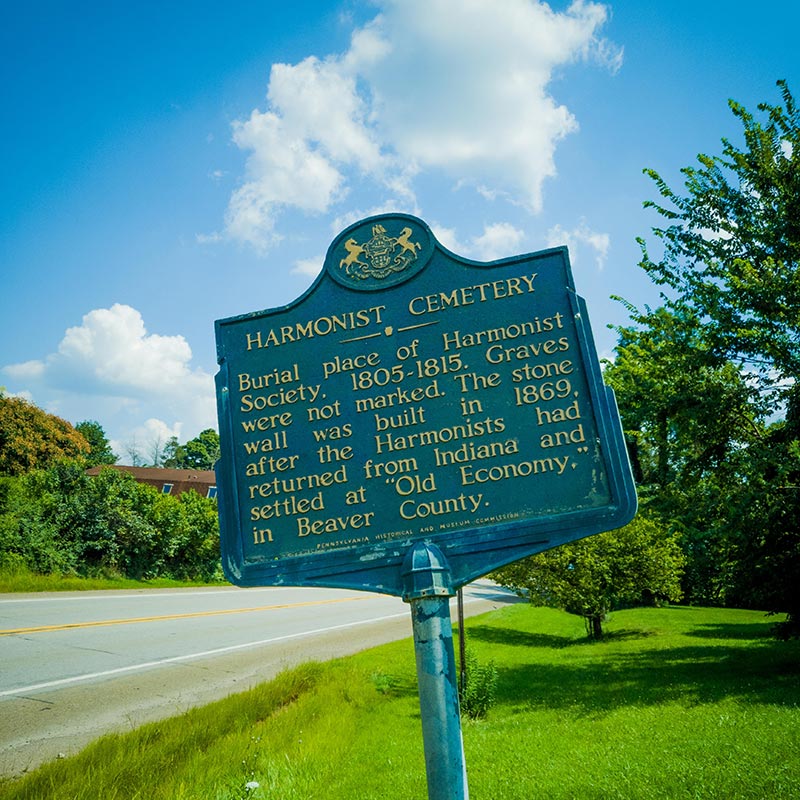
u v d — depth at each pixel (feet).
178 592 80.12
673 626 63.16
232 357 14.62
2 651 37.99
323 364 14.26
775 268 33.32
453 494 12.98
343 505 13.29
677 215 37.96
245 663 38.96
